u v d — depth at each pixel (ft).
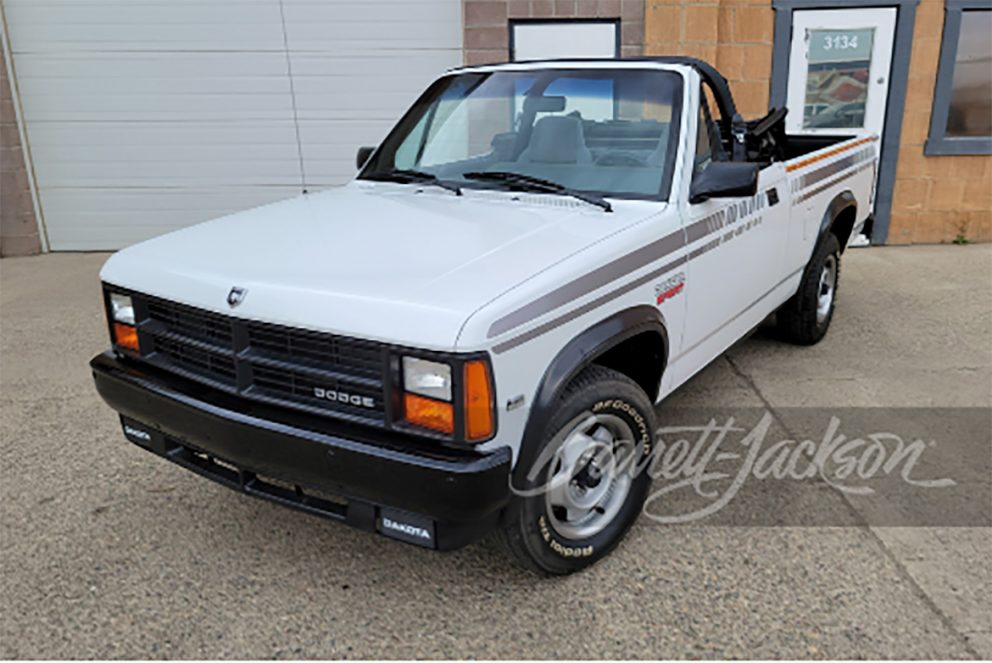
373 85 27.17
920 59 25.93
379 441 7.93
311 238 10.02
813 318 17.11
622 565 10.00
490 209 10.97
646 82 11.87
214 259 9.46
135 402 9.61
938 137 26.58
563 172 11.63
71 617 9.09
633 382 9.92
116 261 10.05
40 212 28.48
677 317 10.94
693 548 10.31
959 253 26.30
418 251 9.27
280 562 10.12
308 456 8.19
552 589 9.57
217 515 11.22
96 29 26.55
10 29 26.53
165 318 9.48
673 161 11.07
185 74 27.07
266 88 27.22
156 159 27.99
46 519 11.10
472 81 13.42
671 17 25.44
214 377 9.14
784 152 17.53
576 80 12.31
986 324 19.04
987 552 10.12
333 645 8.66
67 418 14.43
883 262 25.44
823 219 16.31
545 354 8.42
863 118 26.66
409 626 8.95
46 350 18.20
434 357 7.57
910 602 9.19
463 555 10.28
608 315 9.34
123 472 12.44
